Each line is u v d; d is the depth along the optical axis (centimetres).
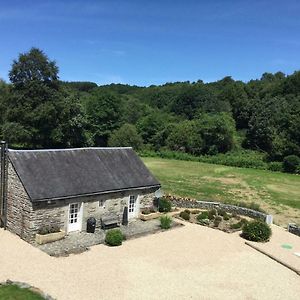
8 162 2139
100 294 1467
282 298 1545
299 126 6009
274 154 6088
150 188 2655
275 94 9169
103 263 1781
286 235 2430
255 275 1762
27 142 5209
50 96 5300
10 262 1723
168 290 1548
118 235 2050
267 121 6869
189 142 7000
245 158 6256
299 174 5341
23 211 2044
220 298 1511
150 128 7906
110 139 7138
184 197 3294
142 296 1478
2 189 2175
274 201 3494
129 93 13762
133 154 2794
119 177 2491
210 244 2162
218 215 2778
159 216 2666
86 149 2520
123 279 1620
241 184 4284
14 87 5328
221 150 7006
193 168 5416
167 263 1839
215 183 4259
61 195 2091
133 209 2591
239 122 8912
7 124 5009
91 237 2150
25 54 5281
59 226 2125
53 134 5231
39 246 1953
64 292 1462
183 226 2481
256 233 2252
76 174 2292
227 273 1766
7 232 2141
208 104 9375
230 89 9838
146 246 2062
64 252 1883
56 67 5466
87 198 2241
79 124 5600
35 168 2152
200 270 1781
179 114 9688
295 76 8975
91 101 7769
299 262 1955
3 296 1345
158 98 11619
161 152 6862
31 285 1467
